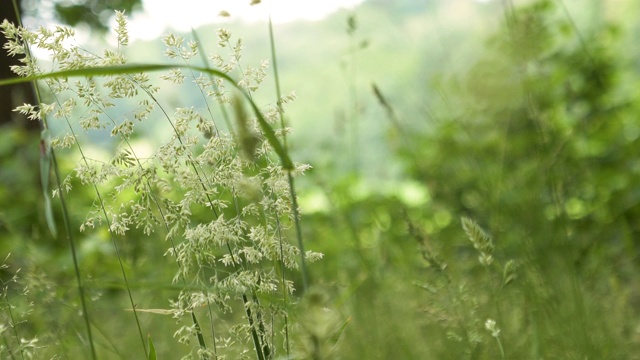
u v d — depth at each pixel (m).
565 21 6.22
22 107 1.39
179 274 1.46
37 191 5.36
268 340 1.47
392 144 5.38
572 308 1.94
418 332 2.41
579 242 2.98
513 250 2.25
